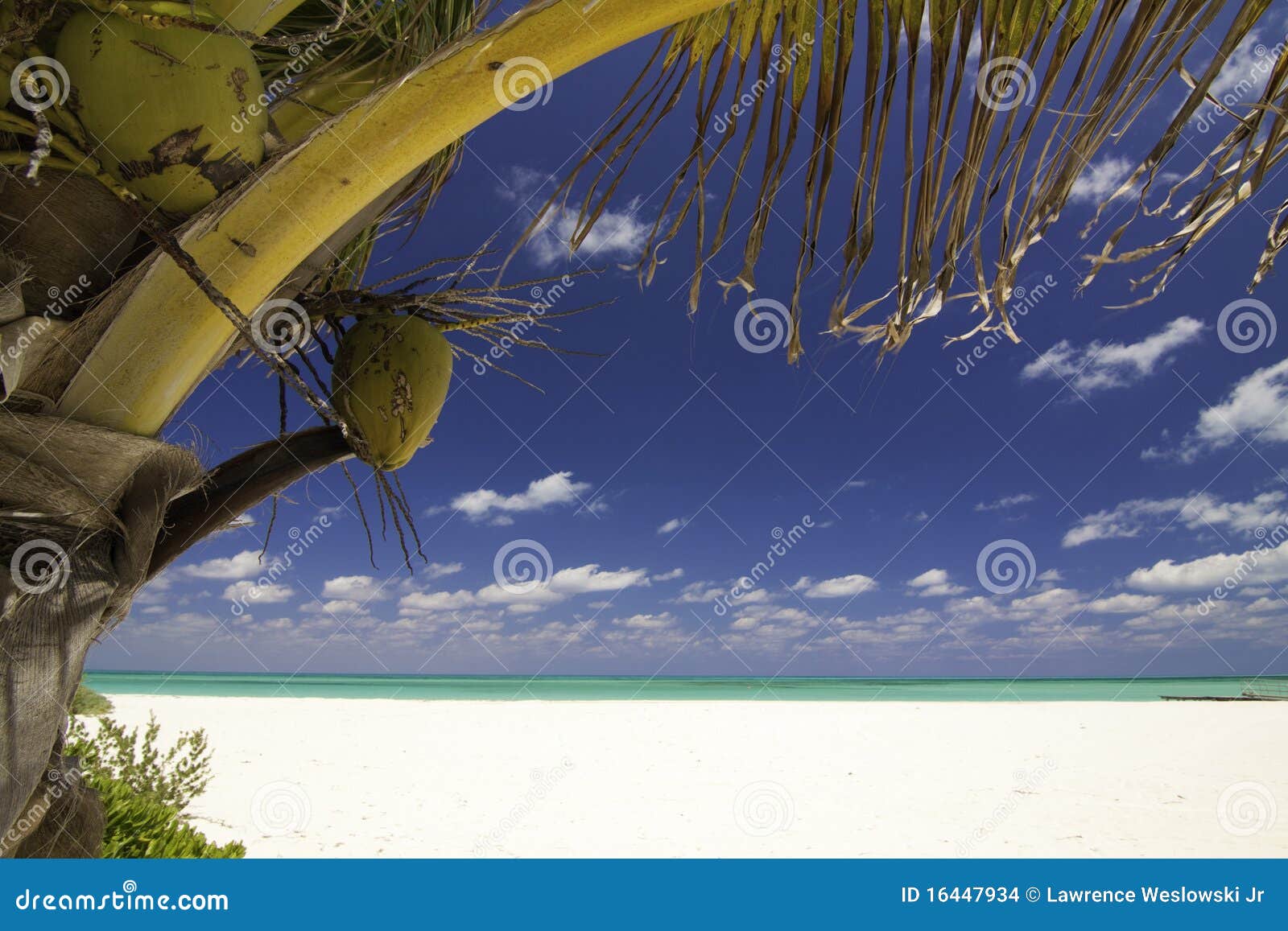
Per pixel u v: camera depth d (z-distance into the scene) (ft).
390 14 6.94
